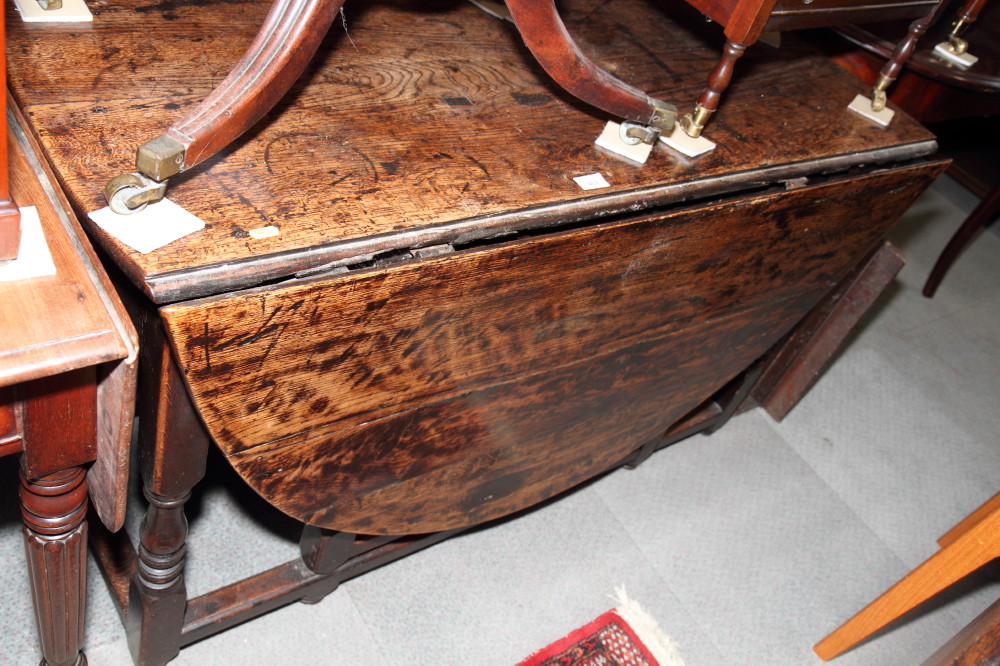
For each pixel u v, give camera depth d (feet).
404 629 4.50
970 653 4.05
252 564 4.58
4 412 2.31
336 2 2.77
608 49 4.33
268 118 3.10
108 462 2.56
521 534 5.13
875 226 4.74
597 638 4.71
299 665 4.21
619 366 4.07
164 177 2.51
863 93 4.83
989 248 9.53
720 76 3.59
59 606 3.07
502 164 3.30
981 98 6.03
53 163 2.63
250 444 2.89
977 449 6.92
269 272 2.54
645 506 5.57
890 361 7.57
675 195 3.52
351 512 3.57
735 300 4.33
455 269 2.87
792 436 6.52
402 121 3.34
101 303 2.25
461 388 3.40
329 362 2.83
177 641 3.88
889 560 5.74
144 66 3.12
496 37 4.14
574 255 3.22
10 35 3.04
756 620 5.10
